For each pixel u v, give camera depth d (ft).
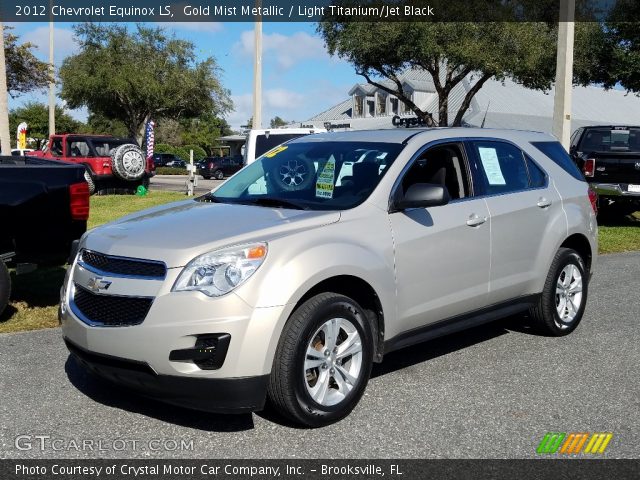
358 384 14.93
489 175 19.10
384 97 149.48
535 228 19.88
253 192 17.89
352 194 16.42
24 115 218.79
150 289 13.47
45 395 15.97
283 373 13.62
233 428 14.30
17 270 21.62
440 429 14.35
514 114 136.36
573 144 51.78
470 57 66.69
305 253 14.07
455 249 17.33
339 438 13.88
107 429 14.20
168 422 14.58
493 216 18.45
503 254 18.81
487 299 18.60
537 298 20.39
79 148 71.41
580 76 66.33
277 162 18.67
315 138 19.27
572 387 16.93
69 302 15.01
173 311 13.19
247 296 13.29
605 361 19.02
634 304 25.96
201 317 13.11
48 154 72.64
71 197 22.15
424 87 141.59
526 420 14.87
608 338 21.31
